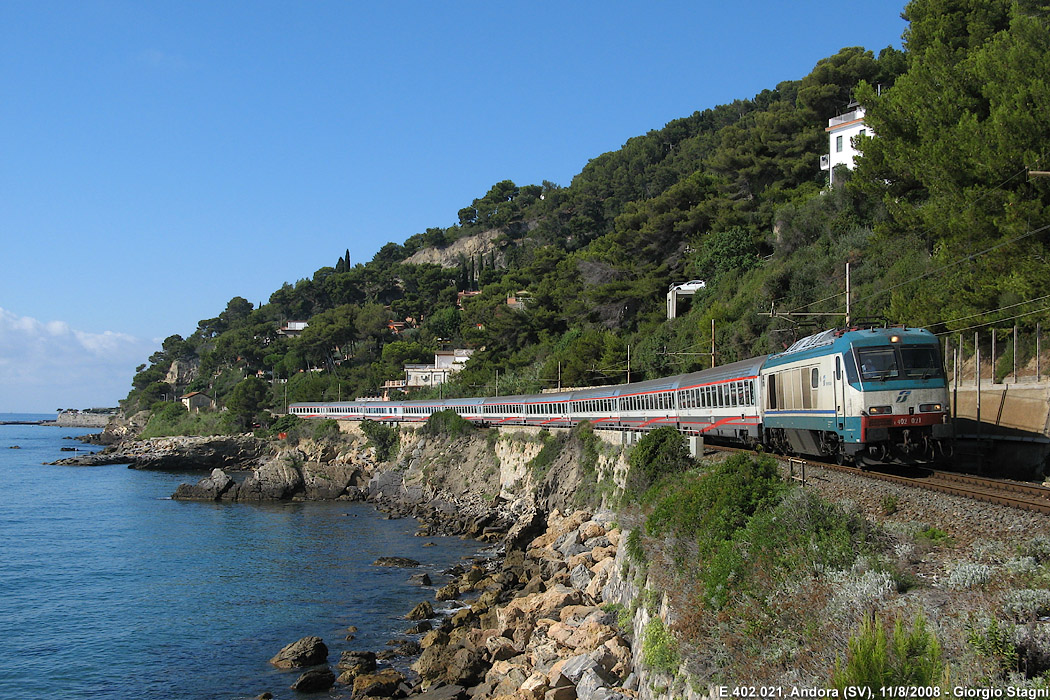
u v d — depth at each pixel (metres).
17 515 77.06
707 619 17.73
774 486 23.61
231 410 156.38
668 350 83.50
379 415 116.75
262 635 37.72
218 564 53.41
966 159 40.16
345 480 94.81
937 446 27.92
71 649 36.09
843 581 15.89
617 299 104.94
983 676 11.30
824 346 30.06
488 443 83.94
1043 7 56.41
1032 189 37.62
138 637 37.72
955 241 41.78
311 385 165.75
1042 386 32.66
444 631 36.81
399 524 71.75
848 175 78.12
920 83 48.56
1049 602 13.14
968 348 42.75
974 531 18.69
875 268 59.53
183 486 92.19
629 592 27.98
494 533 62.12
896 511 21.88
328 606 42.44
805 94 98.81
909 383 27.69
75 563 54.03
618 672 23.20
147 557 56.00
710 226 100.69
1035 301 35.62
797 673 13.47
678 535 24.78
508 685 26.41
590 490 56.62
